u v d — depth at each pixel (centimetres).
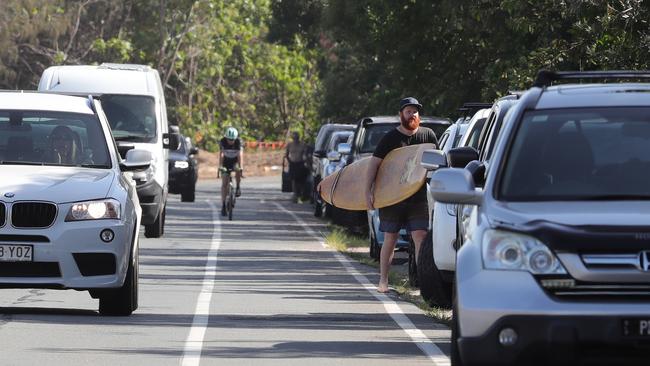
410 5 7994
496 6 6606
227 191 8381
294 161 10856
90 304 3644
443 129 6128
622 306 1984
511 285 2020
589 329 1977
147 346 2844
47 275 3175
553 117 2322
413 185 3919
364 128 6581
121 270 3231
